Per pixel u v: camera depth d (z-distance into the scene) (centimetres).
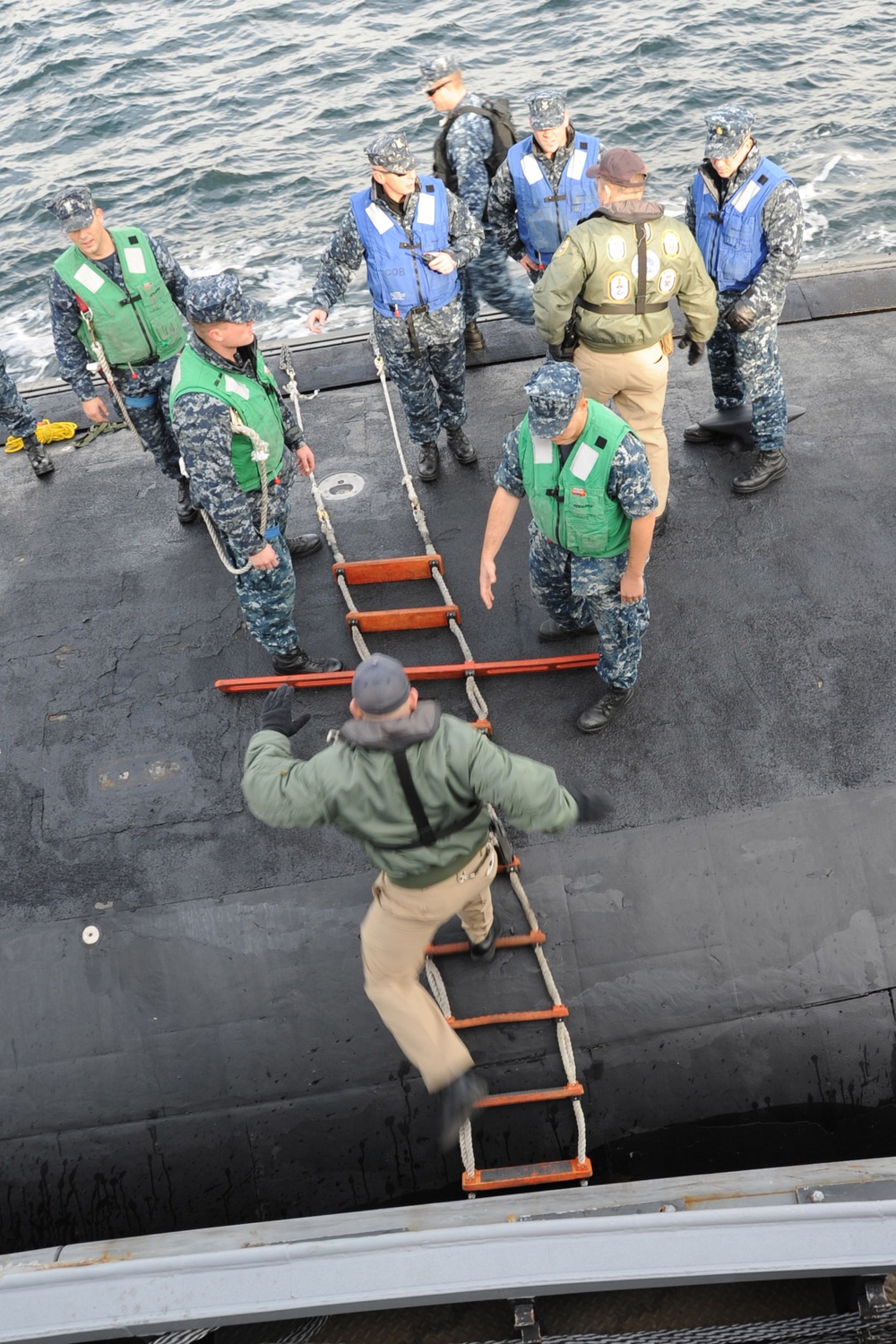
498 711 457
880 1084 382
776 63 1609
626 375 463
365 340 679
